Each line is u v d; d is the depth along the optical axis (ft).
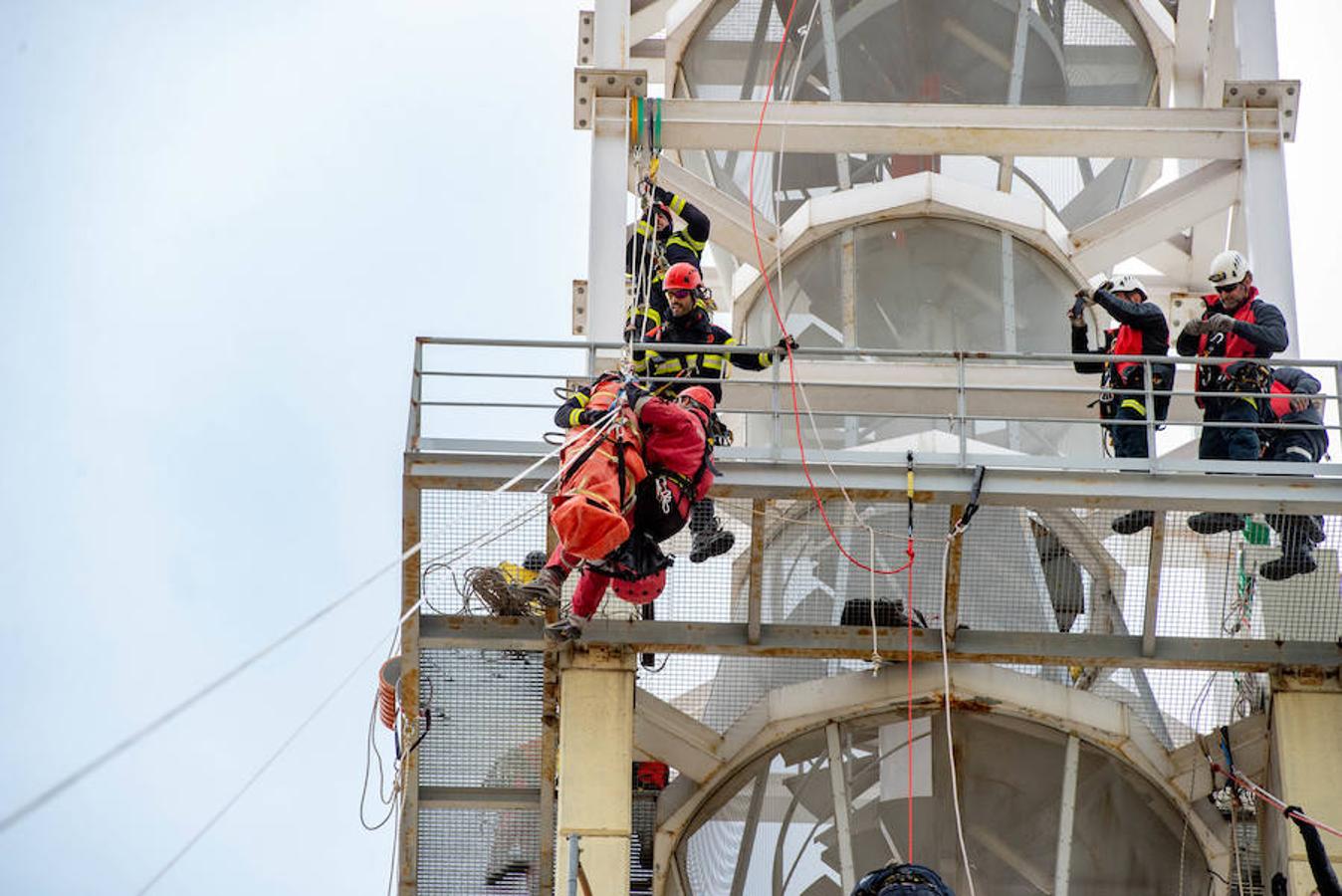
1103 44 116.37
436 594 85.46
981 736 91.97
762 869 91.66
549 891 88.63
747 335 110.83
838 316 107.65
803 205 109.40
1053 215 110.73
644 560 70.08
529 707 87.86
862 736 92.58
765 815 92.43
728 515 90.07
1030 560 90.74
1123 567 90.99
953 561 86.17
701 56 118.93
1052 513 91.15
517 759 88.58
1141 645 88.02
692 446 70.85
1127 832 91.86
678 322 86.69
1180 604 87.97
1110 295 90.07
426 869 89.15
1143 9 115.85
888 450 99.19
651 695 91.71
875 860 90.74
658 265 95.25
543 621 85.76
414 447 82.99
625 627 86.48
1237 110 104.22
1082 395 101.65
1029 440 102.06
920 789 91.35
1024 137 104.01
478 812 88.94
